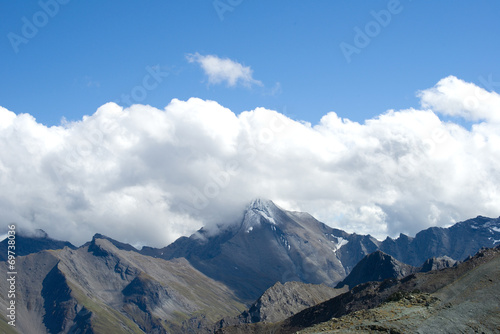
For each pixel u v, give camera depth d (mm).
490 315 98562
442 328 92688
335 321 97750
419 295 109875
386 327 89812
